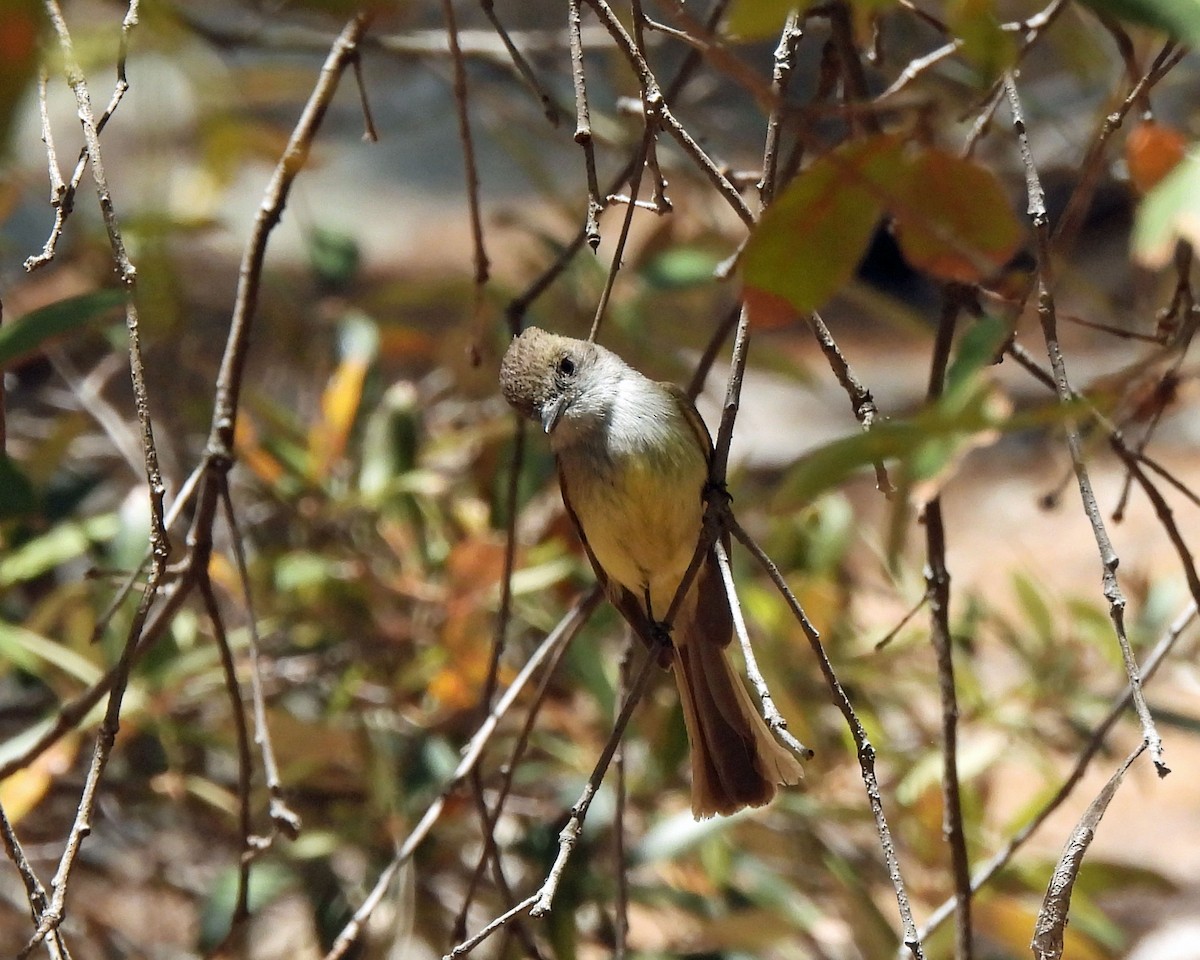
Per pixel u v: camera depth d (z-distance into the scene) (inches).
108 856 397.4
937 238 131.0
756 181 270.4
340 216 803.4
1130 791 493.4
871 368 741.9
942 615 233.9
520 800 361.1
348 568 344.8
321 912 342.0
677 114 374.9
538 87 231.9
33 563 328.2
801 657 350.9
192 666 326.6
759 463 584.1
